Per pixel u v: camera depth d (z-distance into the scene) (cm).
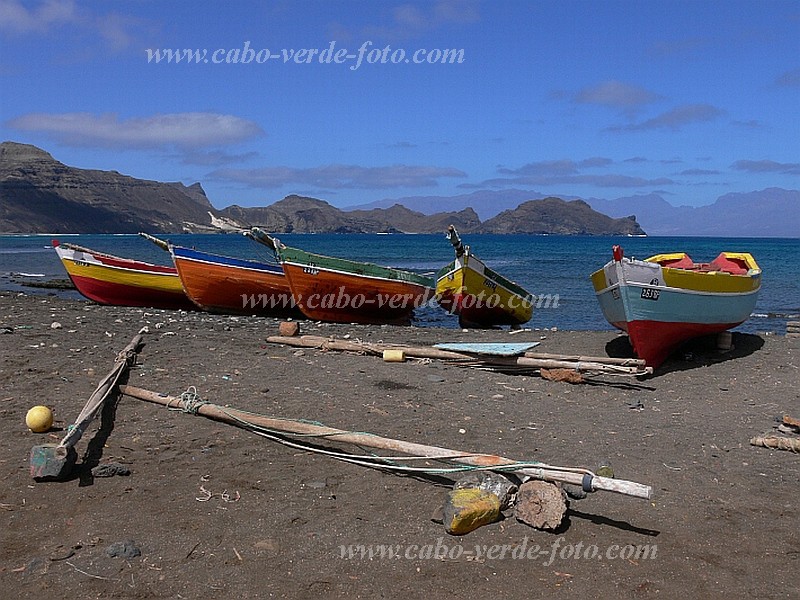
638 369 967
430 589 417
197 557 443
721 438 742
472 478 548
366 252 7238
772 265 4931
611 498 565
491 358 1038
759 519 532
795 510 550
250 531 480
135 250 6775
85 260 1889
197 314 1761
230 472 582
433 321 2030
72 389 805
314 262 1631
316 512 514
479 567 443
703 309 1141
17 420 683
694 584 431
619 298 1069
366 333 1482
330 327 1576
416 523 503
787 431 752
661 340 1104
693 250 8338
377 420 748
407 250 7819
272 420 679
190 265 1722
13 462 576
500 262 5375
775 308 2341
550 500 497
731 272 1298
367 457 605
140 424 692
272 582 418
